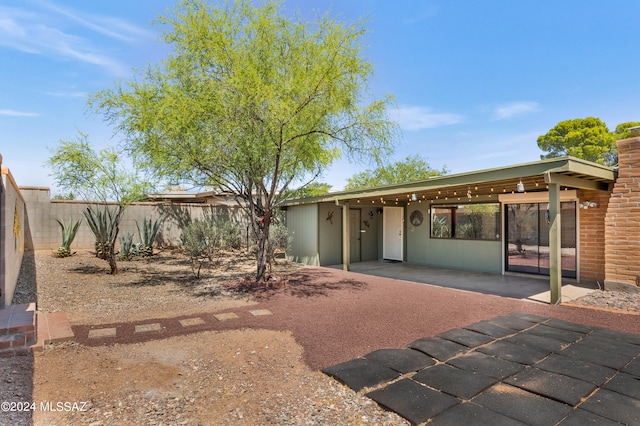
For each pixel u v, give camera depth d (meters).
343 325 5.34
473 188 9.16
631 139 7.20
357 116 7.49
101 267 10.27
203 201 19.66
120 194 9.89
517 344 4.46
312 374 3.69
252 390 3.33
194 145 7.43
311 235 12.45
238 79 6.73
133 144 8.05
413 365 3.84
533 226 9.67
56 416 2.79
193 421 2.78
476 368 3.75
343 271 10.73
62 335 4.55
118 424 2.71
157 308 6.32
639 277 7.03
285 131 7.24
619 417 2.79
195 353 4.23
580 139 28.25
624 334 4.82
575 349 4.28
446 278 9.64
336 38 7.04
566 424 2.70
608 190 8.07
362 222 13.62
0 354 3.95
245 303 6.71
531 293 7.60
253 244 14.19
